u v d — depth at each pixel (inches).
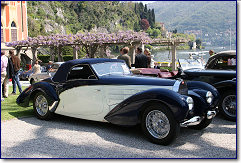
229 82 234.2
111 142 176.6
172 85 182.5
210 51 387.2
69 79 223.3
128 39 652.7
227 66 282.7
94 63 214.5
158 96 166.9
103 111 203.9
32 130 206.5
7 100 345.1
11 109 289.0
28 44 888.9
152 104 171.9
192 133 199.5
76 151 159.9
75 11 4709.6
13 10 1141.1
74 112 221.0
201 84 210.4
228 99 241.6
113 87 199.0
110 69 220.2
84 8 4758.9
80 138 185.3
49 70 469.7
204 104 193.9
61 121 235.9
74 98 219.0
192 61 318.3
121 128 210.7
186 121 170.7
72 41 753.6
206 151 159.6
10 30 1131.3
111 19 5059.1
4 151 160.9
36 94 243.3
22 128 212.7
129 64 330.0
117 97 197.0
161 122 170.9
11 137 188.7
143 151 159.6
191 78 277.7
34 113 253.8
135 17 5649.6
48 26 3511.3
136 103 177.2
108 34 698.8
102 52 757.9
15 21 1152.2
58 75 232.2
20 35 1173.1
